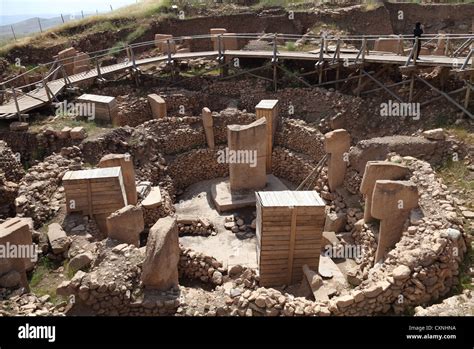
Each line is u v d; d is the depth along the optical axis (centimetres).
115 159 1081
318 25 2172
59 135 1298
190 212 1299
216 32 1925
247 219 1245
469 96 1241
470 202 962
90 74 1667
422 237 776
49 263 840
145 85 1738
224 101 1673
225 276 909
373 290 679
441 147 1122
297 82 1633
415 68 1300
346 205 1170
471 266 778
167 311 692
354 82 1530
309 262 853
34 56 1903
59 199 1019
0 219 1007
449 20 2173
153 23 2191
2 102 1534
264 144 1298
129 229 822
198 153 1474
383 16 2173
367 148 1167
